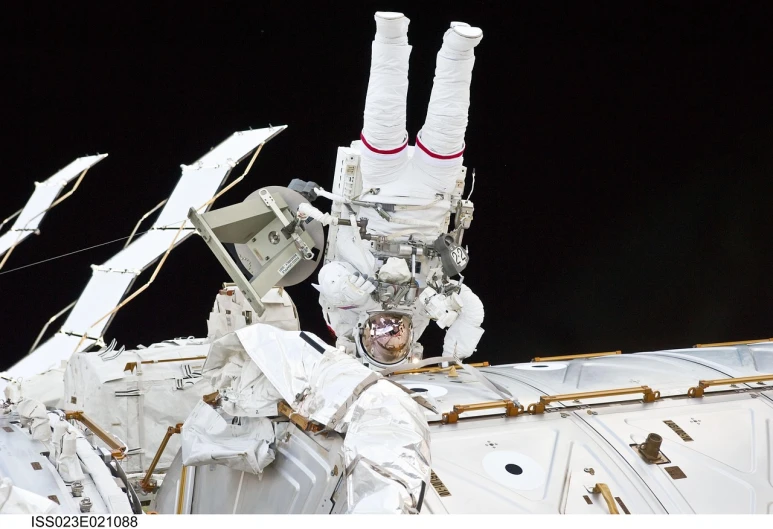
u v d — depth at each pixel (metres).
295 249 4.70
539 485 3.69
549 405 4.32
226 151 5.72
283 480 3.56
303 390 3.48
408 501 2.90
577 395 4.34
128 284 5.37
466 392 4.53
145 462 5.70
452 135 4.85
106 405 5.61
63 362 6.64
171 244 5.12
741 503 3.73
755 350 5.41
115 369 5.72
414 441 3.13
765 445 4.16
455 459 3.78
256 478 3.72
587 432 4.07
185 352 6.08
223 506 3.88
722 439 4.14
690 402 4.47
